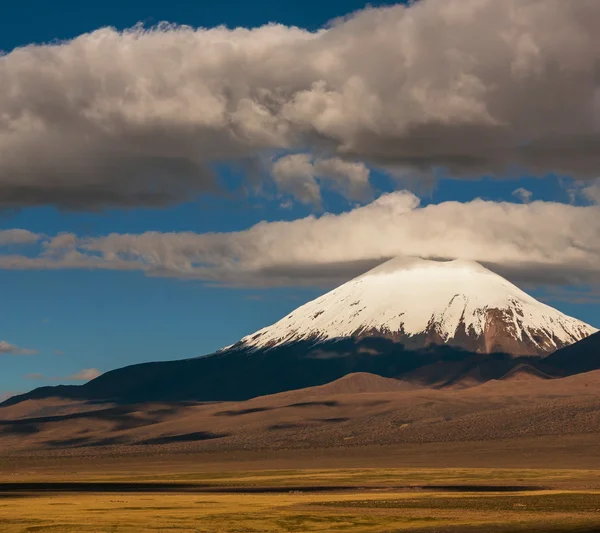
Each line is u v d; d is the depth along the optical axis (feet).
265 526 407.23
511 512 458.09
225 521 422.82
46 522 417.69
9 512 460.55
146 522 418.10
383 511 465.88
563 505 485.97
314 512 460.55
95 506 492.54
